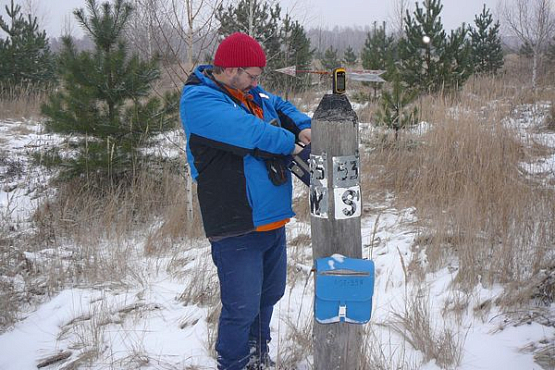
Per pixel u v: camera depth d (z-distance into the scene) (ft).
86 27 18.94
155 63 18.67
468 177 15.90
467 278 11.46
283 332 10.19
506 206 13.78
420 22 38.63
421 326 9.72
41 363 9.41
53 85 45.29
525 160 18.79
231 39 7.27
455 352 8.96
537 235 12.78
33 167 21.90
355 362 7.02
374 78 6.39
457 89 36.78
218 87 7.46
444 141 18.47
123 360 9.39
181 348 9.80
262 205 7.41
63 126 18.38
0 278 12.57
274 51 36.96
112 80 18.56
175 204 17.52
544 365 8.70
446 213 14.82
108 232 15.69
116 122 18.43
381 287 11.95
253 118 7.00
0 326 10.80
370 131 22.72
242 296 7.73
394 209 17.12
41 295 12.30
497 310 10.46
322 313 6.61
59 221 16.19
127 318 10.97
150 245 14.90
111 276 13.05
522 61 68.03
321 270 6.41
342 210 6.43
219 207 7.39
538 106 28.37
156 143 19.67
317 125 6.34
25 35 48.85
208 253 14.26
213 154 7.32
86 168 18.15
